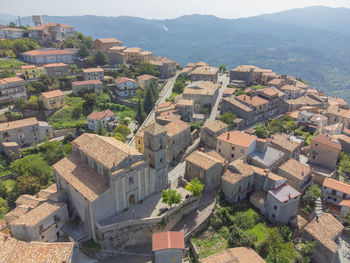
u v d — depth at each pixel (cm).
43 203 6156
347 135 11244
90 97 13725
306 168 8075
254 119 12219
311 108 12794
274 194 6925
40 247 4828
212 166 7300
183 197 6712
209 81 14725
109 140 6881
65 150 10331
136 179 6162
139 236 5866
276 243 5966
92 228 5641
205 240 6191
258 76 17425
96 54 17975
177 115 10312
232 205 7169
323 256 6216
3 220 6456
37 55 16550
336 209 7575
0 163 9850
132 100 14888
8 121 12038
